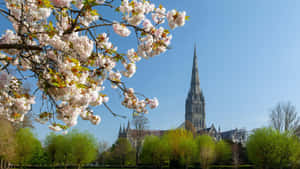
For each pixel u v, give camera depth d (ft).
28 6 13.70
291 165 110.63
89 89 13.87
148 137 169.48
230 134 358.23
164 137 170.91
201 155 153.28
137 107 18.15
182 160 154.92
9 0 13.62
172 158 160.86
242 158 179.83
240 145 192.75
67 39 12.68
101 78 14.83
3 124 68.39
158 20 15.34
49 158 152.97
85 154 140.97
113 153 248.73
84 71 13.53
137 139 198.80
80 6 13.25
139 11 13.03
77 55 13.30
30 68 14.16
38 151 159.84
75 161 142.92
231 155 175.52
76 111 14.61
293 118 127.24
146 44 14.49
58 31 13.51
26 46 12.84
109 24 13.55
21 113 15.24
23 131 122.72
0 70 12.78
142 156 165.27
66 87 12.17
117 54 15.14
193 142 159.74
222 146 172.86
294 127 124.57
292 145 106.22
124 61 15.84
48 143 151.23
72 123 14.84
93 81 14.70
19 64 15.79
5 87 12.80
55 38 12.82
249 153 117.60
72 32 12.98
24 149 120.98
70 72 12.25
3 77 12.55
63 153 146.00
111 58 15.23
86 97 12.94
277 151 107.04
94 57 14.48
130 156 230.68
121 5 13.06
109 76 16.34
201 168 153.07
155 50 14.90
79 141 141.28
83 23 14.08
